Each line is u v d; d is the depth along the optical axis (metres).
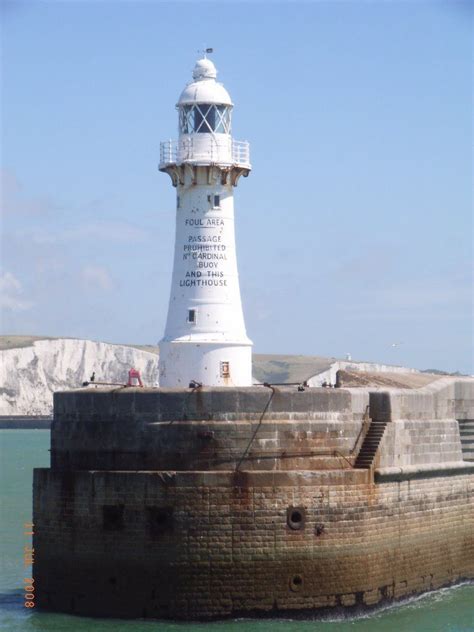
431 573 59.44
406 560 57.00
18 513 98.56
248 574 51.72
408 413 58.00
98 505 52.72
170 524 51.88
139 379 65.19
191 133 64.25
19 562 71.62
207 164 63.50
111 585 52.59
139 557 52.12
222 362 63.78
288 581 52.00
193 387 53.41
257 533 51.78
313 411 53.34
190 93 64.31
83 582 53.16
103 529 52.66
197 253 64.12
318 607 52.50
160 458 52.78
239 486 51.75
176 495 51.78
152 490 52.00
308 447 53.06
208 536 51.69
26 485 133.38
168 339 64.31
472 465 62.84
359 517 53.41
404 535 56.81
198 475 51.75
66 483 53.56
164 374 64.44
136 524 52.22
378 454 54.59
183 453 52.53
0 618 53.41
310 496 52.28
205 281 64.12
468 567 63.06
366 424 55.28
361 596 53.75
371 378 63.09
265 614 51.94
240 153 64.69
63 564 53.72
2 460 188.62
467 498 63.06
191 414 52.66
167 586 51.94
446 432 61.47
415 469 57.22
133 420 53.22
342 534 52.88
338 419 53.78
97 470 53.56
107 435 53.69
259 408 52.72
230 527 51.72
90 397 54.09
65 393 54.94
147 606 52.16
